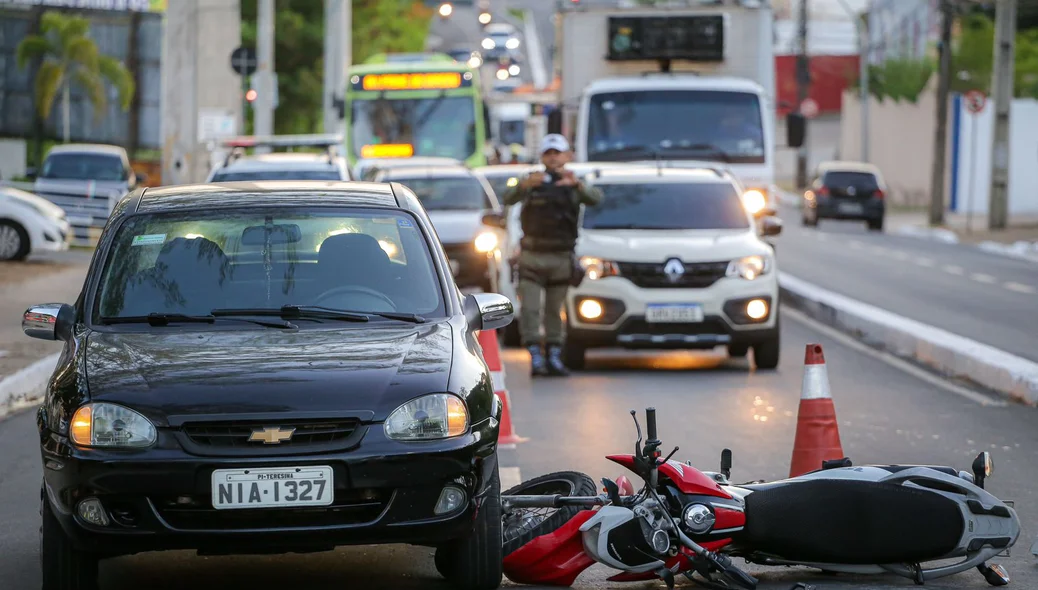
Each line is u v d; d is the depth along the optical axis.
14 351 49.97
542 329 56.94
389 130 106.88
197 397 20.67
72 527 20.52
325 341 22.55
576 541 22.69
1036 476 32.22
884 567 22.66
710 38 78.19
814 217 160.12
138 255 24.56
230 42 121.12
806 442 28.58
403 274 24.58
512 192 48.44
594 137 75.44
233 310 23.50
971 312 69.94
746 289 49.12
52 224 88.81
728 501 21.81
